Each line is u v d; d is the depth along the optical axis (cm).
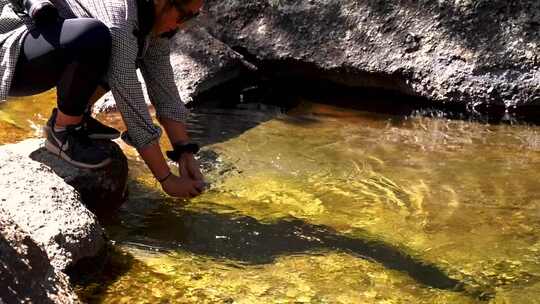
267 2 378
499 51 341
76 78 224
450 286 211
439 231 243
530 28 339
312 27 372
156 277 211
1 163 224
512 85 339
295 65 378
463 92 345
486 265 223
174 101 253
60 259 201
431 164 295
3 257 166
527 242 237
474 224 248
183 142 253
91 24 219
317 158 298
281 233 238
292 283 210
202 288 206
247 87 382
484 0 344
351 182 278
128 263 218
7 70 224
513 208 259
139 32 228
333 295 204
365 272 217
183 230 239
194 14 231
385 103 366
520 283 214
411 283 212
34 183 220
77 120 238
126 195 259
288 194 266
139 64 250
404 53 356
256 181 276
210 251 227
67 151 239
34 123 314
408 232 242
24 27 227
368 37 362
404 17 357
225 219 246
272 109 356
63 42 220
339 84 377
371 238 237
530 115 342
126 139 236
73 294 183
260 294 204
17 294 165
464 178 282
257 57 380
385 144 315
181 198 259
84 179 240
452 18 349
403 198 265
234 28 383
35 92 235
